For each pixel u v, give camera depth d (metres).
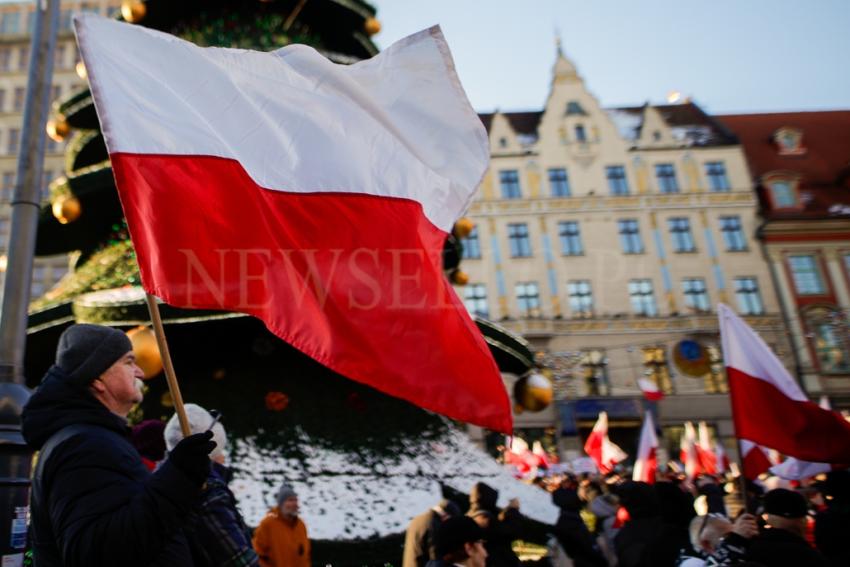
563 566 6.98
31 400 2.36
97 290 8.30
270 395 7.75
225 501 2.93
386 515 7.00
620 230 39.97
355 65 3.87
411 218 3.50
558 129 41.72
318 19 11.09
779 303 38.53
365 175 3.53
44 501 2.18
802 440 5.87
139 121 3.05
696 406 36.62
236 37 10.23
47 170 48.62
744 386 5.98
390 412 8.05
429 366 3.21
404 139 3.75
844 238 39.59
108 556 1.94
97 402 2.38
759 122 47.56
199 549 2.78
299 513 6.73
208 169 3.13
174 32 10.48
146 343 6.19
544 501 8.23
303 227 3.33
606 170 41.03
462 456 8.20
